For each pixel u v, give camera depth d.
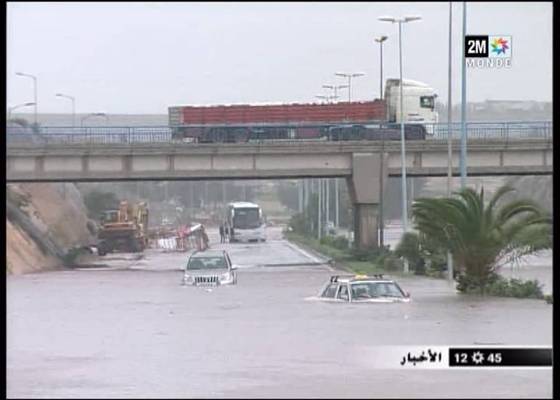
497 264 108.38
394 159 181.25
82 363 58.12
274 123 193.88
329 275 150.75
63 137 174.88
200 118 193.88
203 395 46.75
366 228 182.12
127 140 176.75
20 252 175.12
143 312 93.38
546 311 87.88
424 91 191.62
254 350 63.19
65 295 116.44
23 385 49.81
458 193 109.62
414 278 138.50
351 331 73.75
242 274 155.50
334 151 180.25
